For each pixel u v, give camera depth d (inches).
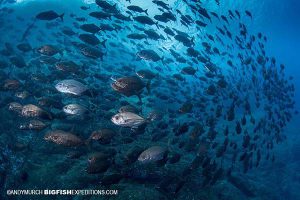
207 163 116.0
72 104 93.8
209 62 169.8
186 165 130.7
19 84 111.3
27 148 119.3
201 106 186.2
